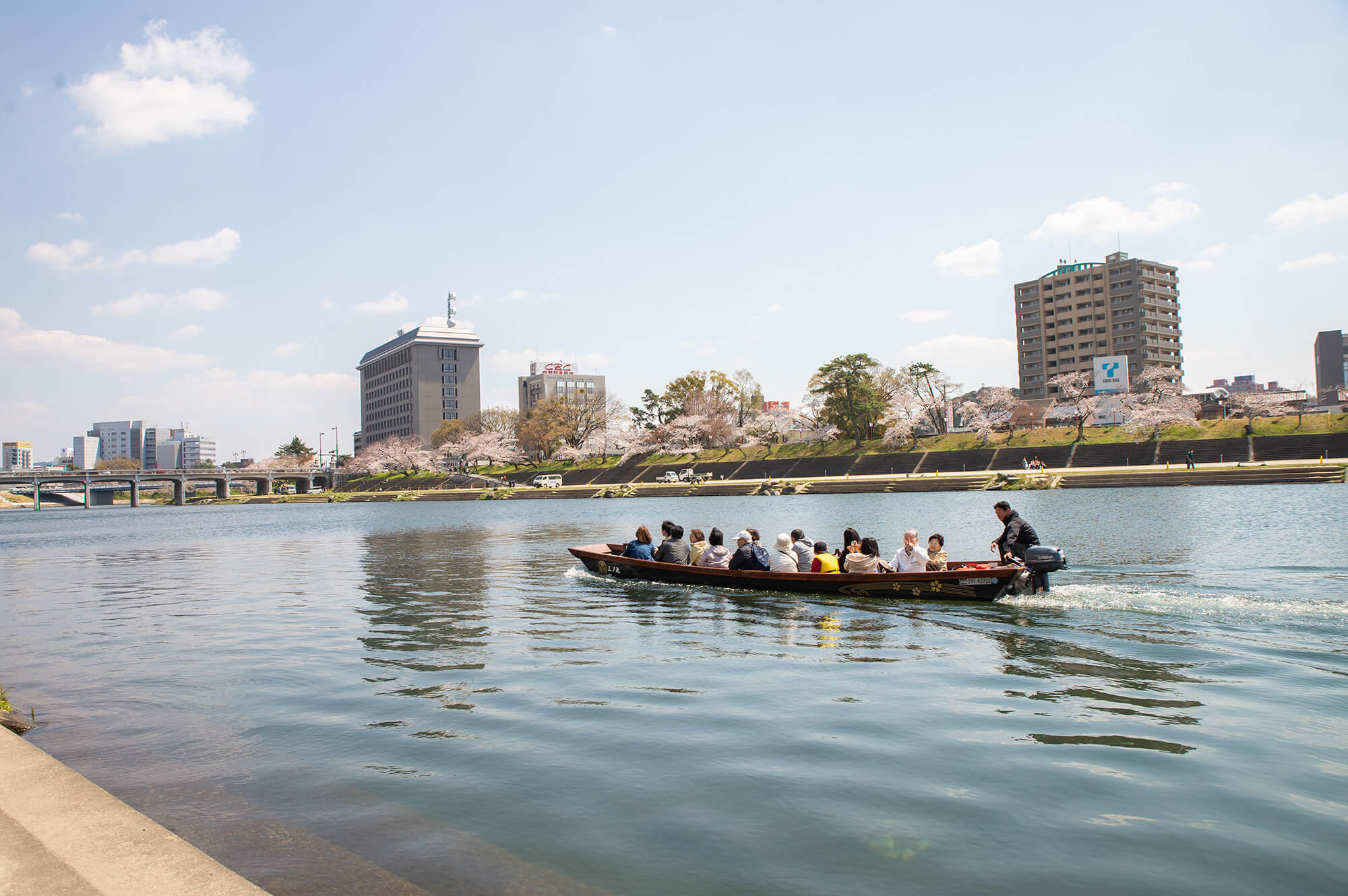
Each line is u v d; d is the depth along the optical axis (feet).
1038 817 19.97
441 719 28.94
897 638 40.75
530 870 17.88
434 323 642.63
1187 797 20.90
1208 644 38.17
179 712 30.96
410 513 253.44
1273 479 171.83
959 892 16.51
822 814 20.31
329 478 536.83
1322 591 50.80
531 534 133.18
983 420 271.28
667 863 18.06
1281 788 21.36
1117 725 26.73
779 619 46.55
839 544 97.45
